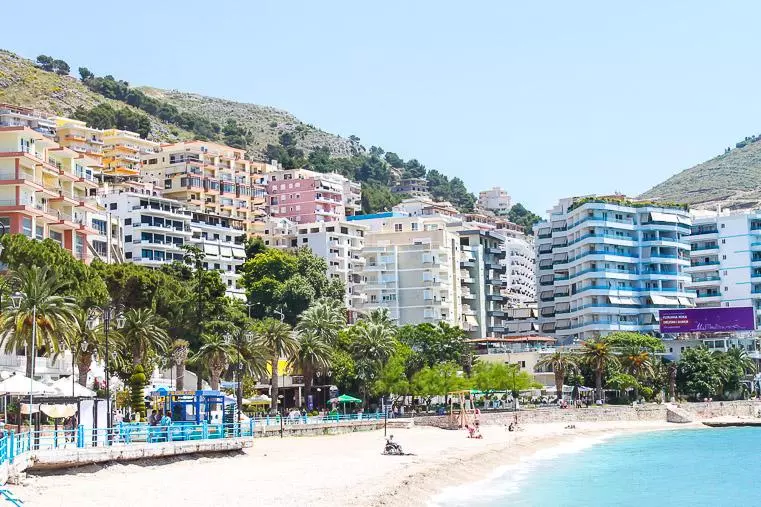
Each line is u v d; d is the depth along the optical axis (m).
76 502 52.09
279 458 87.88
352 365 156.12
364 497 60.22
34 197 138.38
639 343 195.25
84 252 151.38
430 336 179.00
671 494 77.75
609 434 149.12
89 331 100.81
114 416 86.75
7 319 89.62
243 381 138.88
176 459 76.31
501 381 162.88
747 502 73.62
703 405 180.00
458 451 104.00
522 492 76.50
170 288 139.25
